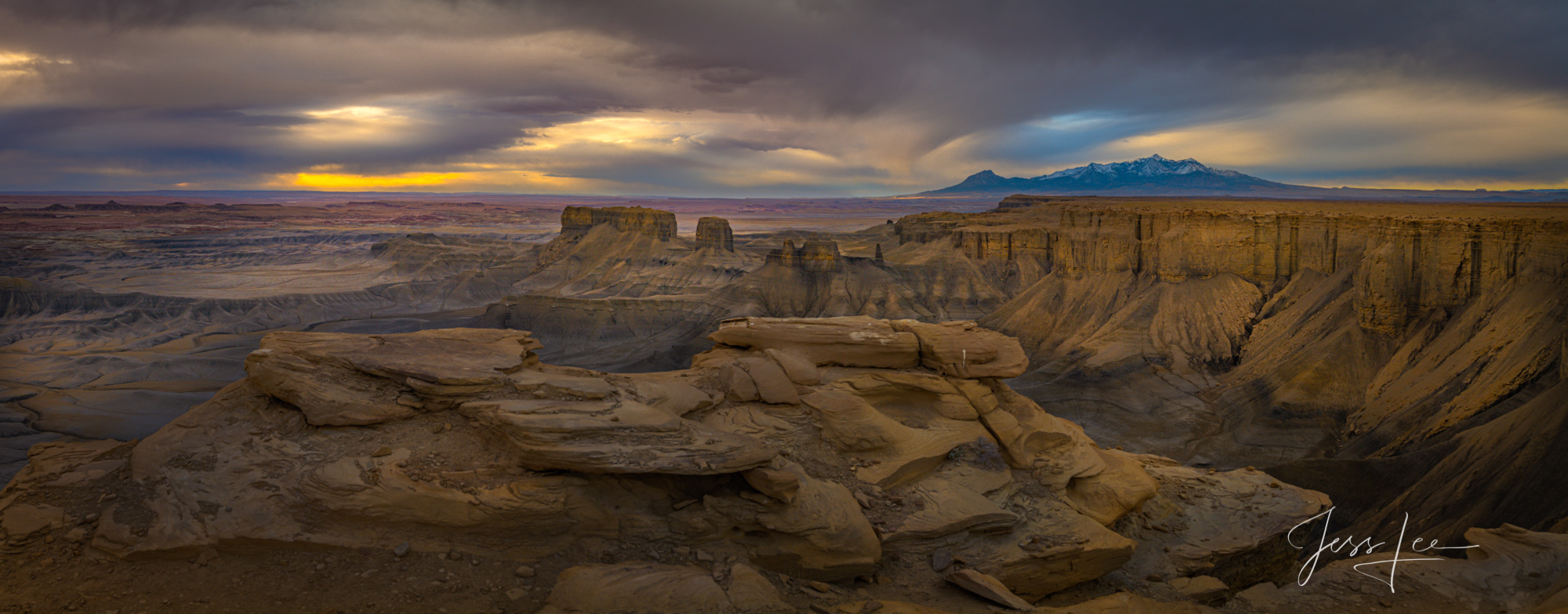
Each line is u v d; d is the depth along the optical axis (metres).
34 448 18.27
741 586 14.64
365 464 16.25
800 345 24.45
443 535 15.40
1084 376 80.69
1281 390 66.00
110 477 16.69
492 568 15.01
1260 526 23.33
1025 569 18.42
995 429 22.88
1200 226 93.56
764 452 16.98
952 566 17.83
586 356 111.62
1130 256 101.75
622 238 183.75
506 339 23.25
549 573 15.02
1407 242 66.31
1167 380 77.44
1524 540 22.50
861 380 22.81
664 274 160.88
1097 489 22.86
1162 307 91.38
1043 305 105.56
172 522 15.03
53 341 121.44
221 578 14.11
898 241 196.50
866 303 127.75
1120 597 17.84
